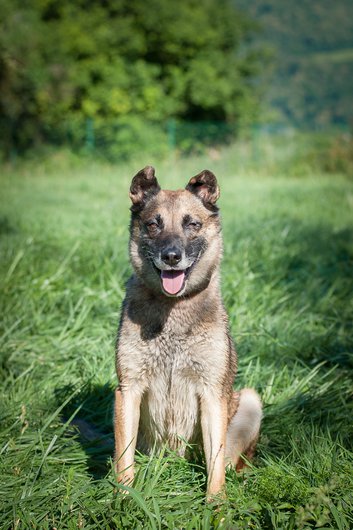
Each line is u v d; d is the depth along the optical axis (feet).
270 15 324.60
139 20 85.25
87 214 35.45
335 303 20.74
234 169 68.80
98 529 9.91
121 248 24.17
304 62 237.86
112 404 14.46
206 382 11.46
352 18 326.85
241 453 12.30
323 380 15.93
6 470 11.46
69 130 77.46
